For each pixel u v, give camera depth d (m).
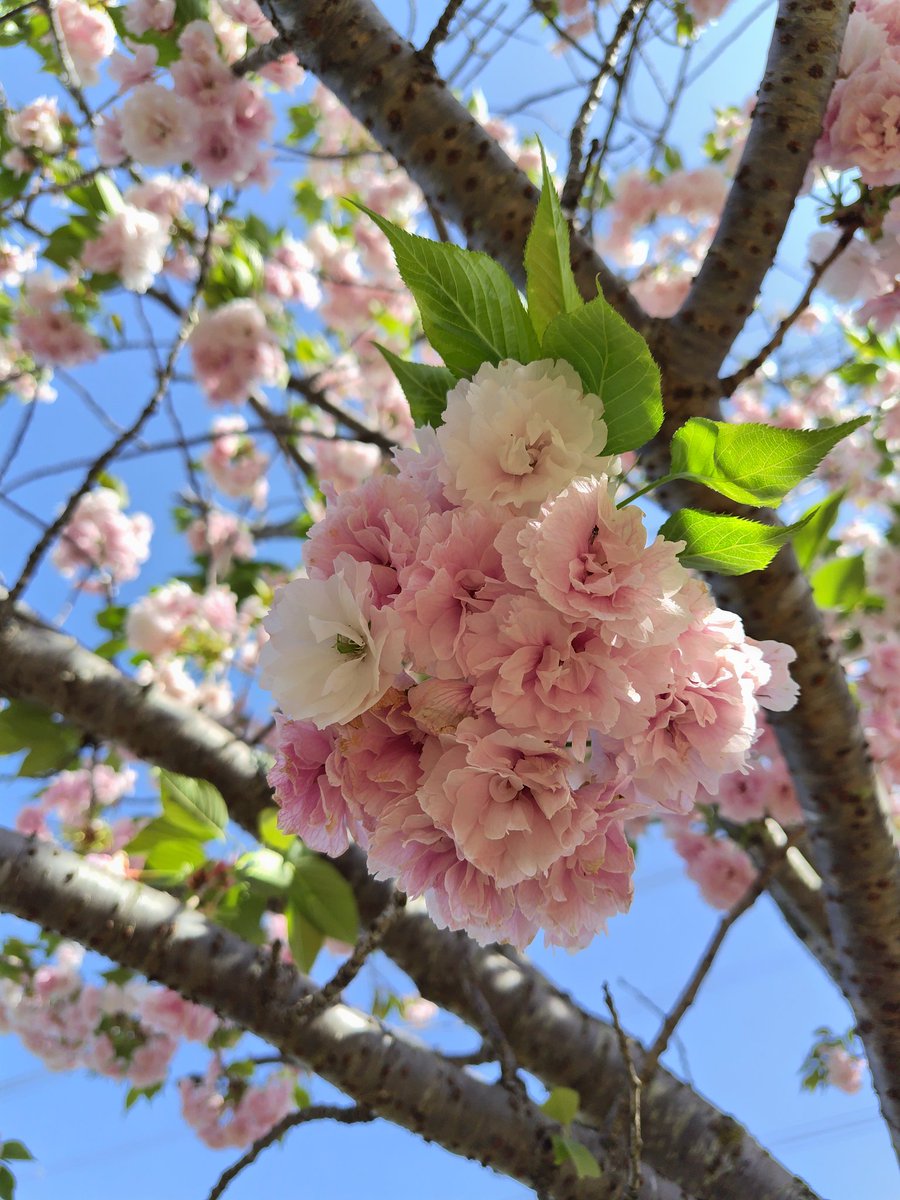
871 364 1.10
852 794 0.60
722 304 0.54
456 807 0.30
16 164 0.97
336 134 1.42
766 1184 0.63
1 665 0.74
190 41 0.89
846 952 0.64
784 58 0.56
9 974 1.10
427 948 0.69
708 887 0.99
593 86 0.57
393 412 1.50
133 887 0.61
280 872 0.66
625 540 0.30
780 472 0.33
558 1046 0.67
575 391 0.32
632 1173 0.44
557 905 0.33
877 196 0.56
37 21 1.03
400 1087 0.58
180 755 0.77
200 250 1.10
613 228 1.35
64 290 1.01
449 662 0.30
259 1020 0.59
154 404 0.69
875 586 0.96
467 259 0.33
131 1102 1.08
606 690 0.30
